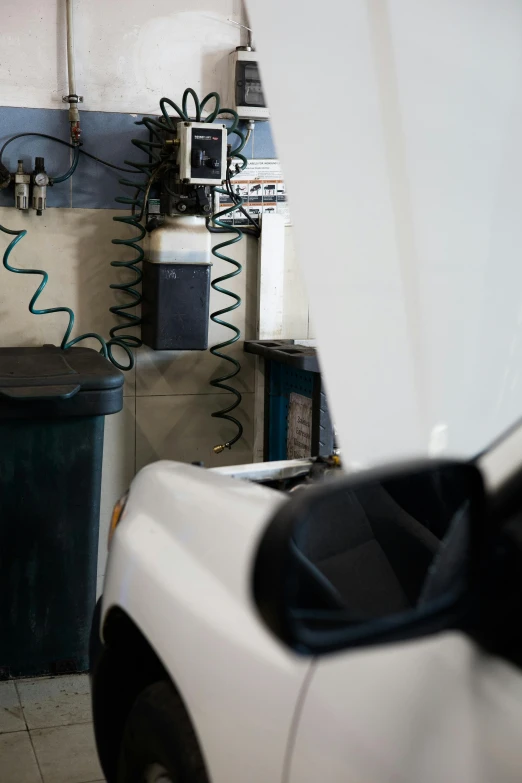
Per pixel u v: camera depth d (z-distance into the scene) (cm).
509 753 85
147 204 338
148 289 335
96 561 287
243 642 123
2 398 262
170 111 338
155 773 158
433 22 182
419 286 181
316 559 159
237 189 354
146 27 331
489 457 112
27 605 282
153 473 173
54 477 277
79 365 287
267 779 113
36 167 319
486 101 174
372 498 166
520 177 168
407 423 179
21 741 250
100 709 183
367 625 85
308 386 334
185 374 359
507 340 159
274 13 226
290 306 370
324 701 106
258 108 337
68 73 322
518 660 92
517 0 171
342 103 204
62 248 336
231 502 143
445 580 98
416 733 94
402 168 188
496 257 167
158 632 143
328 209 211
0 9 314
